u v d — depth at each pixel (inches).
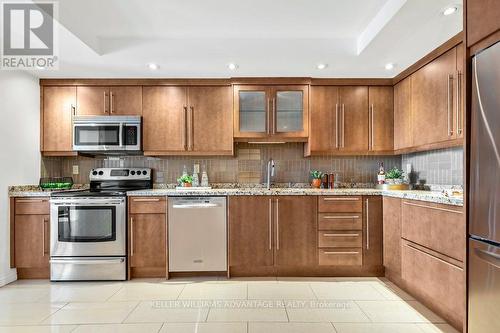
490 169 61.7
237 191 126.8
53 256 125.6
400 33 97.9
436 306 93.1
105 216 126.1
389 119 143.0
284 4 94.8
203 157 153.0
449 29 94.9
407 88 130.6
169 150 141.9
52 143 140.8
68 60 119.3
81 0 90.8
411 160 145.0
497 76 59.7
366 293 109.8
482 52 64.1
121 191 129.9
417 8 82.7
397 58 119.0
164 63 123.1
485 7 62.9
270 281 122.7
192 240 127.0
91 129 139.6
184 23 106.4
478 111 65.2
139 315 93.0
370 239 127.2
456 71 99.5
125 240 126.6
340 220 127.1
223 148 141.9
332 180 150.4
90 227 126.3
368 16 101.2
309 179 152.6
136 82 141.0
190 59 119.8
